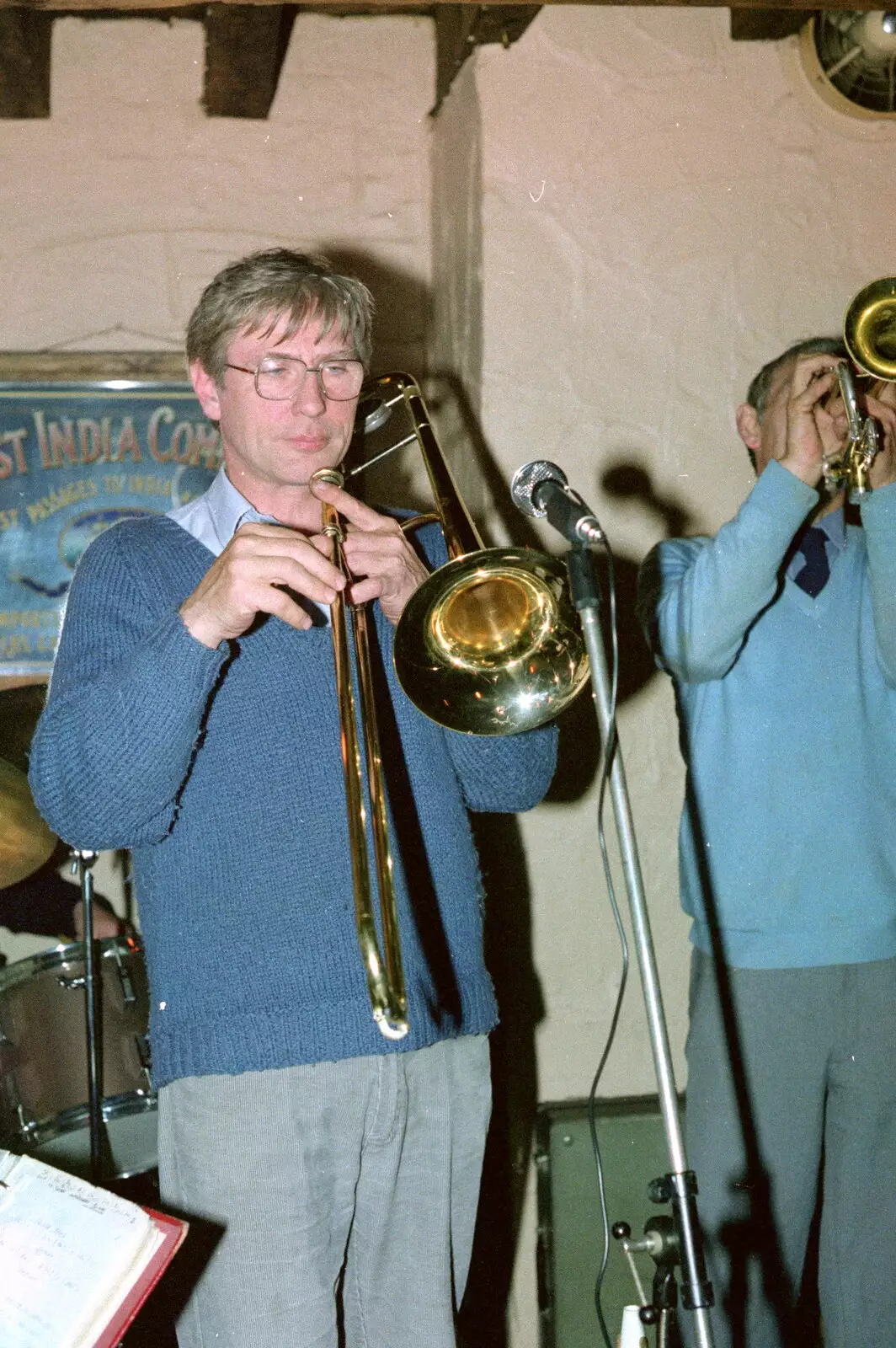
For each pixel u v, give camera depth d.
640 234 2.51
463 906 1.54
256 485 1.61
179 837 1.45
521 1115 2.50
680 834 2.12
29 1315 1.30
